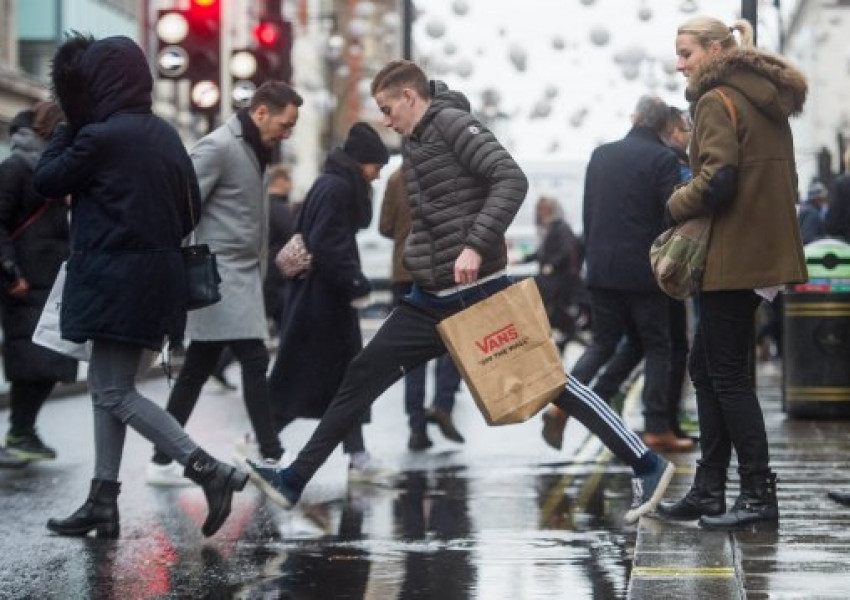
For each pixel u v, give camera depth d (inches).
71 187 714.2
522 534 729.0
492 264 693.3
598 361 1018.1
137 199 712.4
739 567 587.2
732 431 681.6
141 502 851.4
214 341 890.1
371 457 931.3
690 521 701.9
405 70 698.2
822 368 1173.7
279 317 1599.4
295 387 934.4
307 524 770.2
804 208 1755.7
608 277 998.4
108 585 623.8
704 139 664.4
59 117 1003.3
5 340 1011.9
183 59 1386.6
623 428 687.7
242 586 618.2
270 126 891.4
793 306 1182.9
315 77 5693.9
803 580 558.6
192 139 4515.3
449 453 1074.7
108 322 708.7
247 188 890.1
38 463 1034.1
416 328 706.8
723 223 669.3
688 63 701.3
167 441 719.7
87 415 1406.3
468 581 618.2
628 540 709.3
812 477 839.1
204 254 735.1
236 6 4677.7
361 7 3346.5
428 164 692.1
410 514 795.4
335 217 924.6
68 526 739.4
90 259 711.7
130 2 4170.8
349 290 925.8
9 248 995.3
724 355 680.4
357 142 935.7
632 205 994.7
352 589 607.5
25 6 3656.5
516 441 1149.7
